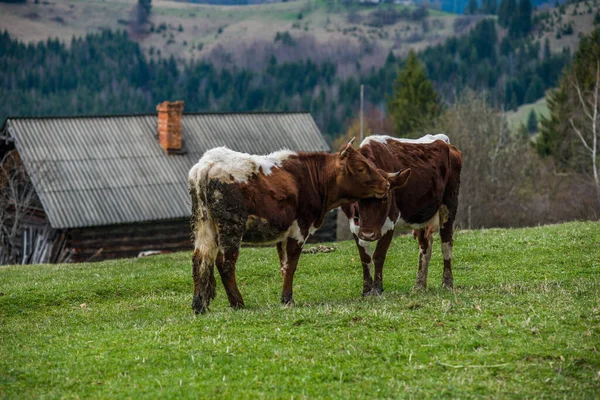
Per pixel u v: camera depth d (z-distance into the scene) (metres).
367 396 9.48
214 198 13.10
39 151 35.19
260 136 39.22
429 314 12.35
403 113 80.62
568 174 55.12
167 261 21.53
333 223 37.41
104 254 33.56
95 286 17.11
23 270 21.89
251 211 13.29
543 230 21.95
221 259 13.61
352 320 12.05
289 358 10.54
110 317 14.62
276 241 13.88
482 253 19.09
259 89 145.75
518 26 168.50
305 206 13.98
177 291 17.14
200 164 13.26
